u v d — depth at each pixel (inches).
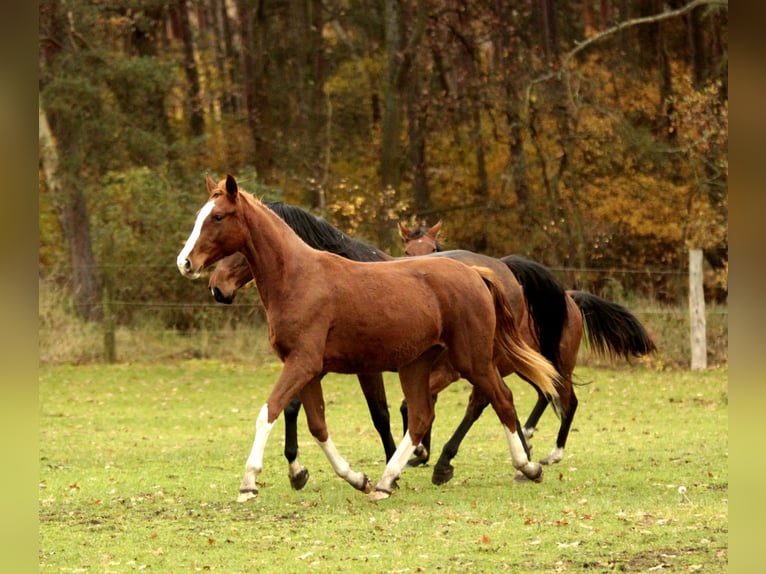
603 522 272.4
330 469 403.5
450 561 231.6
